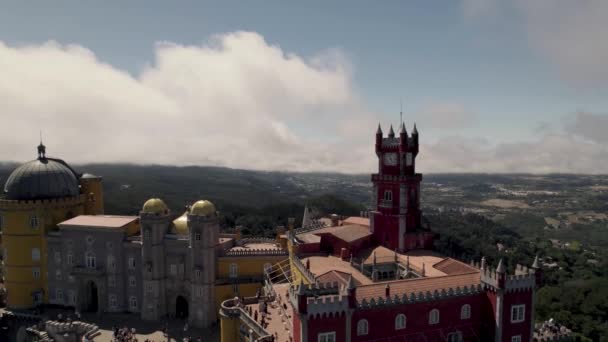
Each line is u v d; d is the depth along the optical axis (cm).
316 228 13188
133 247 12188
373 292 7981
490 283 8381
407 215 10931
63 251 12600
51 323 10925
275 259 12138
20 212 12606
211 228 11506
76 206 13612
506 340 8306
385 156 11288
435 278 8662
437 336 8194
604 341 13188
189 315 11706
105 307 12381
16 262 12725
